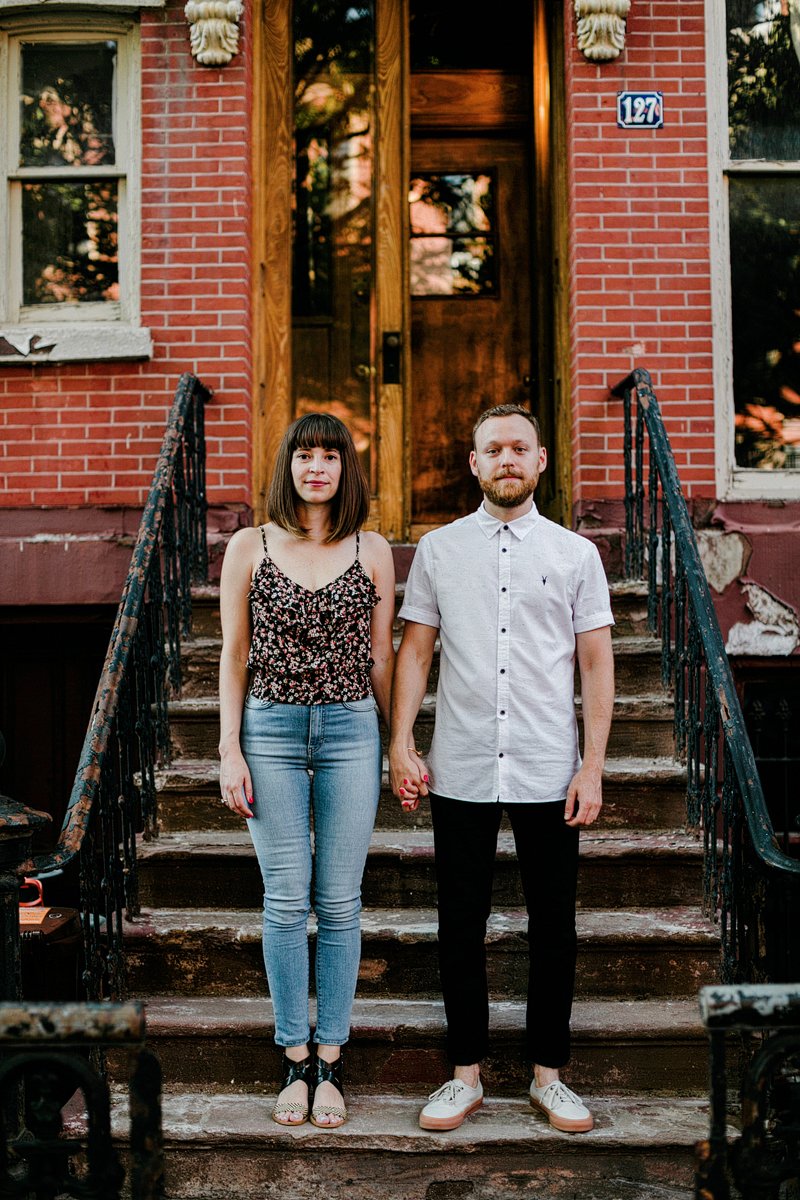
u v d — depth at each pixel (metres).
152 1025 2.90
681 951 3.13
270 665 2.66
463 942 2.73
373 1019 2.94
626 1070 2.93
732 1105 2.84
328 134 5.64
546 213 5.54
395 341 5.57
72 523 4.80
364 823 2.70
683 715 3.66
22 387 4.86
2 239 5.02
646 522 4.68
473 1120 2.74
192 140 4.89
